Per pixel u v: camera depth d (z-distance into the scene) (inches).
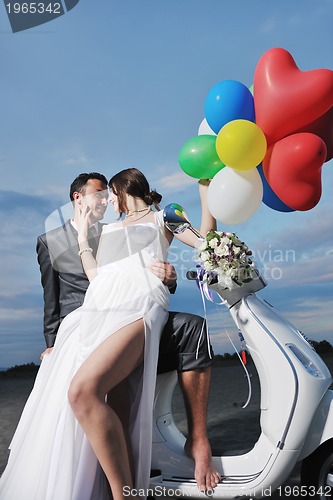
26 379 246.5
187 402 87.4
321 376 82.0
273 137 93.8
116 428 79.4
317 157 89.9
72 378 82.5
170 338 88.0
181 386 88.0
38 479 82.8
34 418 87.3
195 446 85.5
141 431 82.1
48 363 93.3
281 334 84.2
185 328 88.1
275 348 82.7
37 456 84.4
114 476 78.7
